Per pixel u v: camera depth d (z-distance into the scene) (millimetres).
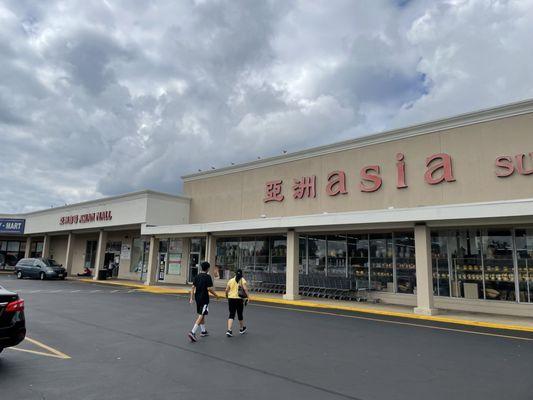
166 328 10711
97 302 16359
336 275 20453
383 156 19203
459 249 16969
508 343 9578
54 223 37250
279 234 23047
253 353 8086
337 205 20516
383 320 13086
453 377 6645
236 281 10125
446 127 17406
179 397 5461
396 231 18672
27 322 11242
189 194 29703
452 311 16047
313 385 6109
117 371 6645
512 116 15781
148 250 30953
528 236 15445
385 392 5844
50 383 5969
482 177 16141
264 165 24594
